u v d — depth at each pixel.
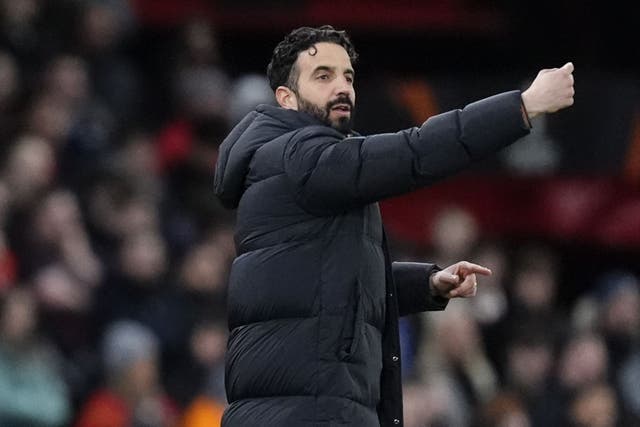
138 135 47.53
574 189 51.09
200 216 46.59
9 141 43.28
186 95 49.12
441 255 47.47
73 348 39.28
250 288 21.09
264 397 20.89
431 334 43.53
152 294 41.41
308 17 54.06
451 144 20.45
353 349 20.80
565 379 44.72
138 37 53.44
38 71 45.62
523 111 20.53
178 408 39.94
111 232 42.25
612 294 48.00
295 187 21.02
